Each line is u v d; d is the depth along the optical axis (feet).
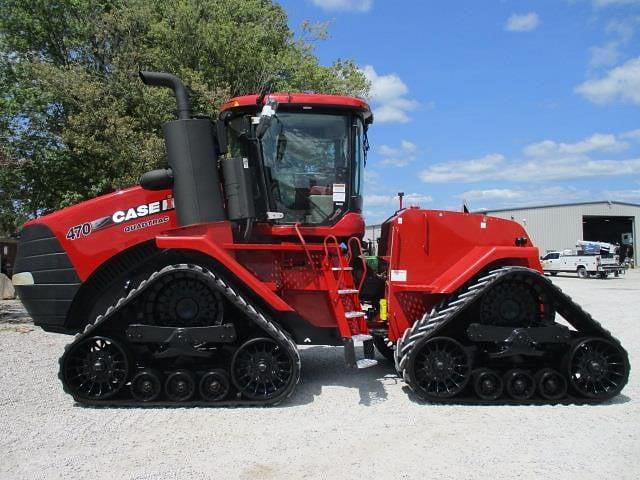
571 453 14.25
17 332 33.86
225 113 20.39
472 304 19.36
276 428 16.16
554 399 18.75
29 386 20.92
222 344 18.89
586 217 171.12
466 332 19.20
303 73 66.69
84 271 19.30
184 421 16.79
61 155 53.98
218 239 18.99
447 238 20.42
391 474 12.98
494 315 19.42
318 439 15.26
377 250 23.22
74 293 19.33
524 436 15.52
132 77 54.24
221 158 20.20
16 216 56.39
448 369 18.67
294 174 20.15
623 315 44.96
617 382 18.94
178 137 18.94
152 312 18.63
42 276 19.61
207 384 18.31
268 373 18.33
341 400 19.12
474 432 15.85
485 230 20.70
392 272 20.20
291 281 19.88
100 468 13.32
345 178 20.27
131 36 57.88
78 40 60.08
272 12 73.10
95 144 50.06
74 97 52.75
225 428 16.15
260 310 18.97
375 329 20.92
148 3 60.59
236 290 18.70
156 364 18.98
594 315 44.86
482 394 18.72
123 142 49.93
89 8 58.95
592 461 13.71
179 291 18.69
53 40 62.03
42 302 19.61
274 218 19.81
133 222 19.57
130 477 12.80
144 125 53.93
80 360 18.43
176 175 18.99
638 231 168.96
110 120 49.70
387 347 25.84
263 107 19.40
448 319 18.49
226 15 65.98
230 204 19.26
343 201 20.22
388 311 20.22
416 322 19.57
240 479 12.71
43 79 50.75
